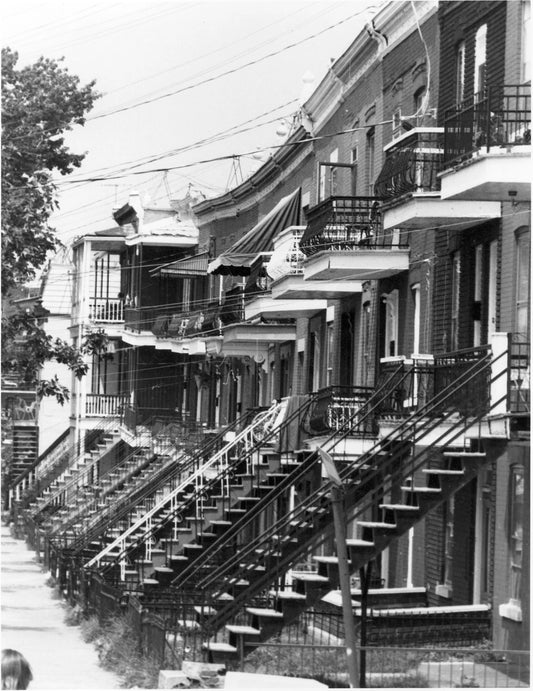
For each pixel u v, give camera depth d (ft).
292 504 137.18
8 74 122.42
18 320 127.03
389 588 106.32
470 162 82.12
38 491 236.84
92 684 82.38
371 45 123.44
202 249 217.15
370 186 127.75
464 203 91.61
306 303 144.36
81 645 103.04
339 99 138.10
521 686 78.07
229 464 143.33
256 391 181.37
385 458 84.02
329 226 116.98
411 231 103.65
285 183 169.58
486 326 93.61
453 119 87.15
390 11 115.55
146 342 226.58
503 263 89.92
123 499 172.04
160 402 229.66
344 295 132.87
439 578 98.84
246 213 195.52
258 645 75.51
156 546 132.77
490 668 83.76
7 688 48.29
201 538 123.85
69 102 124.26
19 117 121.80
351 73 132.67
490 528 89.40
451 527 97.50
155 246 233.76
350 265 111.55
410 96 113.80
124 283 249.55
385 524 81.97
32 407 274.98
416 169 94.84
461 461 83.20
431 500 81.71
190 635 88.69
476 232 95.55
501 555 87.10
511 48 89.10
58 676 86.17
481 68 96.63
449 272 101.14
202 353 192.75
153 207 232.32
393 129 118.73
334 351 138.82
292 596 82.58
